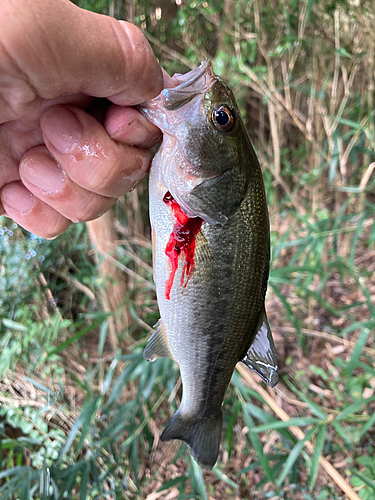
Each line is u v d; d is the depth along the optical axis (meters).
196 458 0.18
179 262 0.16
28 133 0.14
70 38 0.10
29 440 0.30
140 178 0.14
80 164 0.13
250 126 0.50
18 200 0.15
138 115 0.13
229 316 0.16
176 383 0.32
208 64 0.14
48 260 0.37
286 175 0.47
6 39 0.10
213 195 0.15
